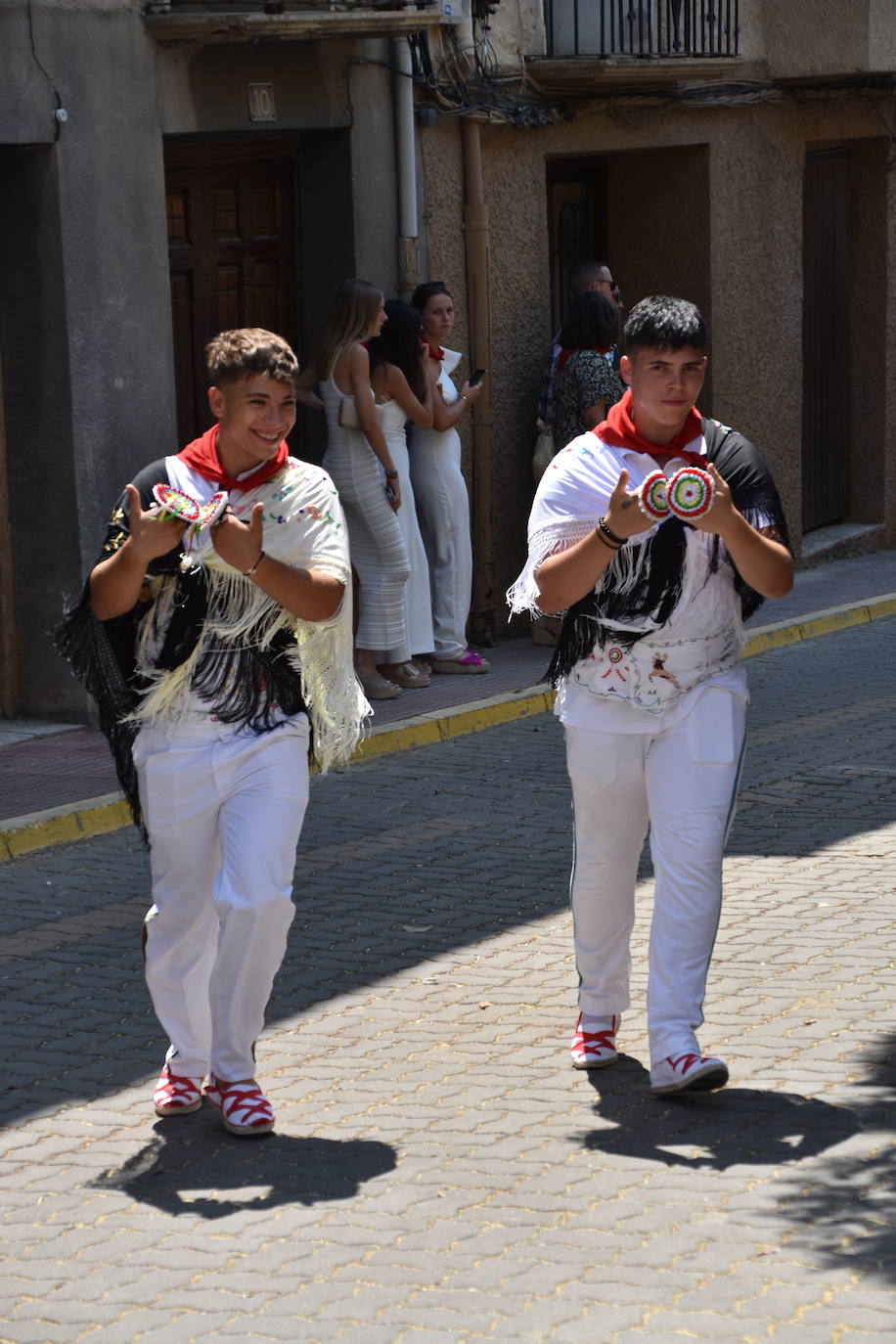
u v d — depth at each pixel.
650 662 11.71
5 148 23.20
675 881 11.86
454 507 27.64
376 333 25.19
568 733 12.15
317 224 28.05
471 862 18.69
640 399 11.46
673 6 32.75
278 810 11.41
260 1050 13.59
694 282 35.28
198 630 11.34
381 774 22.70
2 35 22.22
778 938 15.83
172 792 11.55
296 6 25.73
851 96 38.31
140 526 10.73
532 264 30.94
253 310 27.59
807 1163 11.30
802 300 38.53
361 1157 11.62
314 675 11.57
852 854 18.48
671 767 11.80
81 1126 12.31
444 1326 9.48
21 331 23.73
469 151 29.45
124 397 24.23
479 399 29.69
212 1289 9.98
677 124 33.84
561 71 30.33
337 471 25.44
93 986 15.24
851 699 26.50
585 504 11.63
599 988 12.88
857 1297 9.62
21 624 24.56
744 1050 13.20
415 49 28.28
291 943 16.11
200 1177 11.42
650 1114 12.16
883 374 41.19
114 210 23.83
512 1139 11.84
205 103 25.02
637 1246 10.30
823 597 35.00
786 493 38.19
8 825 19.70
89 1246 10.55
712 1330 9.34
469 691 26.69
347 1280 10.02
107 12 23.48
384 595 25.72
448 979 15.12
